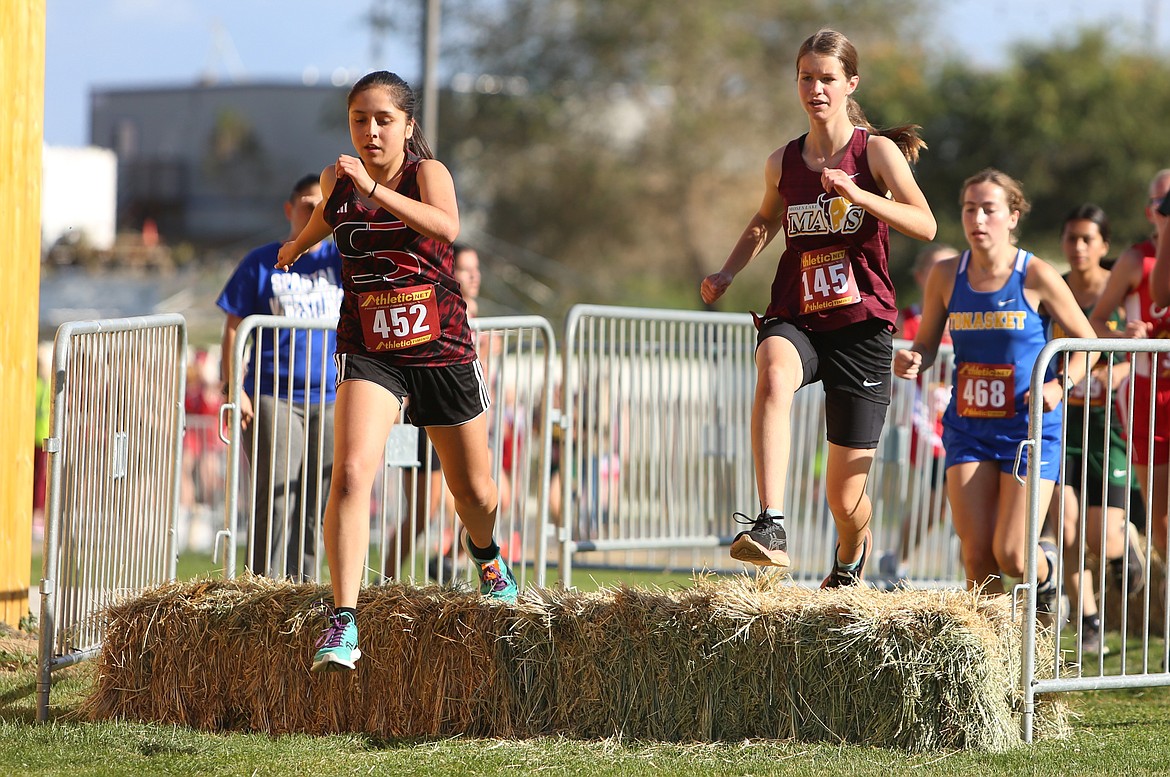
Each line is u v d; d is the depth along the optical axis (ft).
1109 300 78.07
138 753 52.06
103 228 339.16
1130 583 82.89
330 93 535.19
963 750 52.19
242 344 67.10
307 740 55.36
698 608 54.49
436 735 56.39
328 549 50.44
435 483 85.05
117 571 63.31
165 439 67.15
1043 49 353.31
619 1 417.90
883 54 372.99
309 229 55.16
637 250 438.81
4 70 72.59
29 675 66.13
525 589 59.93
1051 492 64.59
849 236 54.24
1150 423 59.31
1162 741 55.31
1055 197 345.72
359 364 51.65
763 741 53.36
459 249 89.81
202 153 547.90
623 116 439.22
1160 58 356.59
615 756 52.42
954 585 87.66
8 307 73.51
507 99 425.28
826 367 55.83
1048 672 57.36
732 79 431.84
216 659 57.88
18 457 74.79
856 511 58.29
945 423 67.15
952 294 66.39
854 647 52.80
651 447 89.86
